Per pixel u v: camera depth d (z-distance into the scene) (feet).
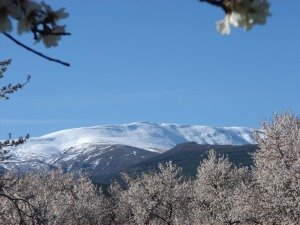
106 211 224.53
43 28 10.95
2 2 9.84
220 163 218.18
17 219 108.78
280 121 152.97
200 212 200.34
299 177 132.46
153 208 209.36
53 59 11.26
